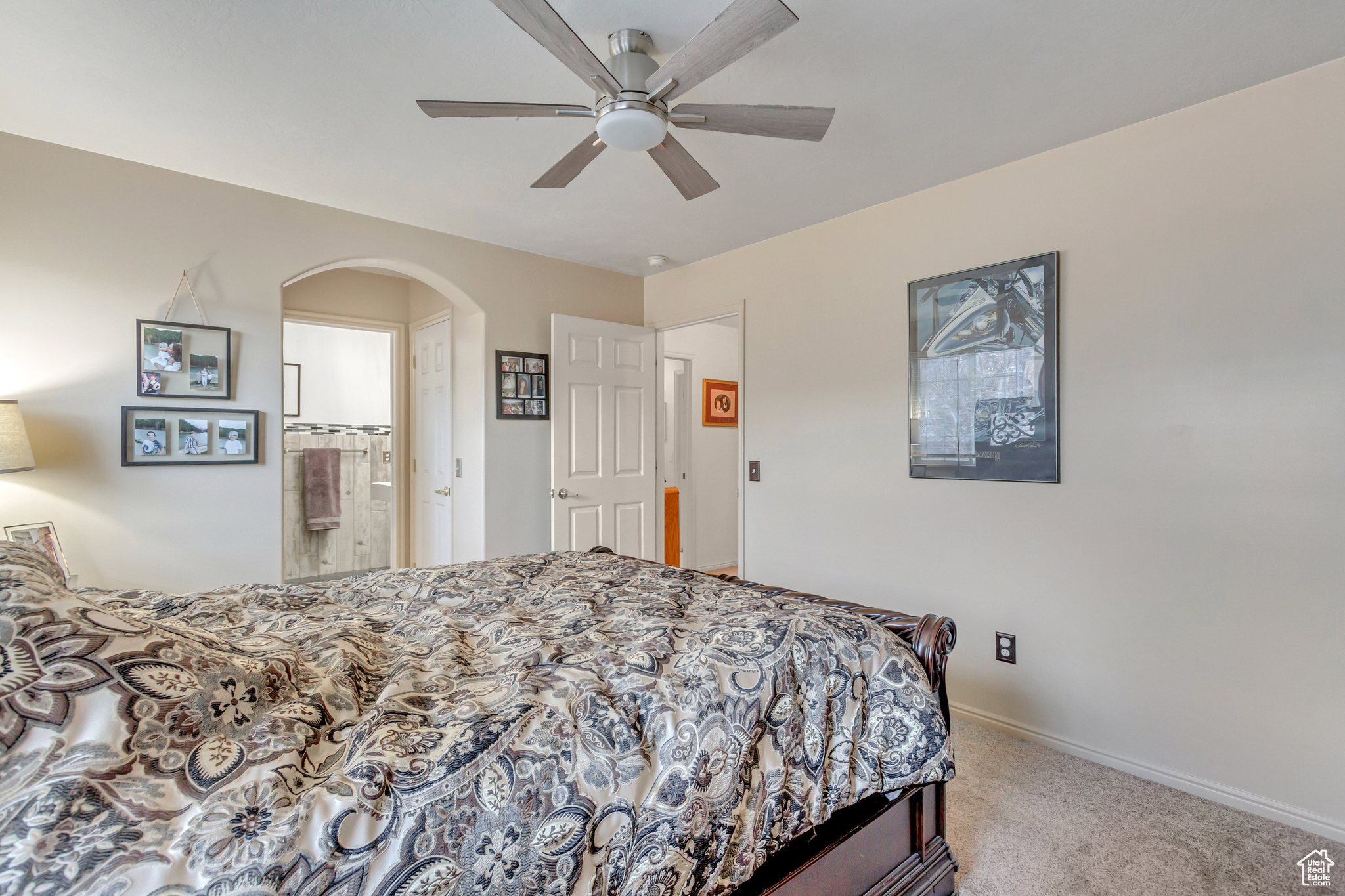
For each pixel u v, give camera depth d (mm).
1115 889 1585
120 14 1552
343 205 2857
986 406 2480
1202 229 1984
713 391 5551
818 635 1346
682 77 1415
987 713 2502
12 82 1861
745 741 1108
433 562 4137
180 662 826
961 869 1661
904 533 2754
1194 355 2006
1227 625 1953
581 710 999
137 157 2363
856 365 2928
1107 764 2189
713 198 2760
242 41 1667
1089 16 1568
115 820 641
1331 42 1680
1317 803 1805
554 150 2305
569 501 3607
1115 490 2170
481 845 797
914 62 1762
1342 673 1768
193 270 2531
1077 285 2248
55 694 685
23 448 1992
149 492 2438
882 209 2824
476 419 3510
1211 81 1870
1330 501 1782
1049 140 2238
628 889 919
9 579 788
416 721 925
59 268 2268
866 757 1313
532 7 1173
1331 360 1776
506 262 3492
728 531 5688
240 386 2645
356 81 1862
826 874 1293
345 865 705
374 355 5473
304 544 5078
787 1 1504
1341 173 1757
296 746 837
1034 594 2365
